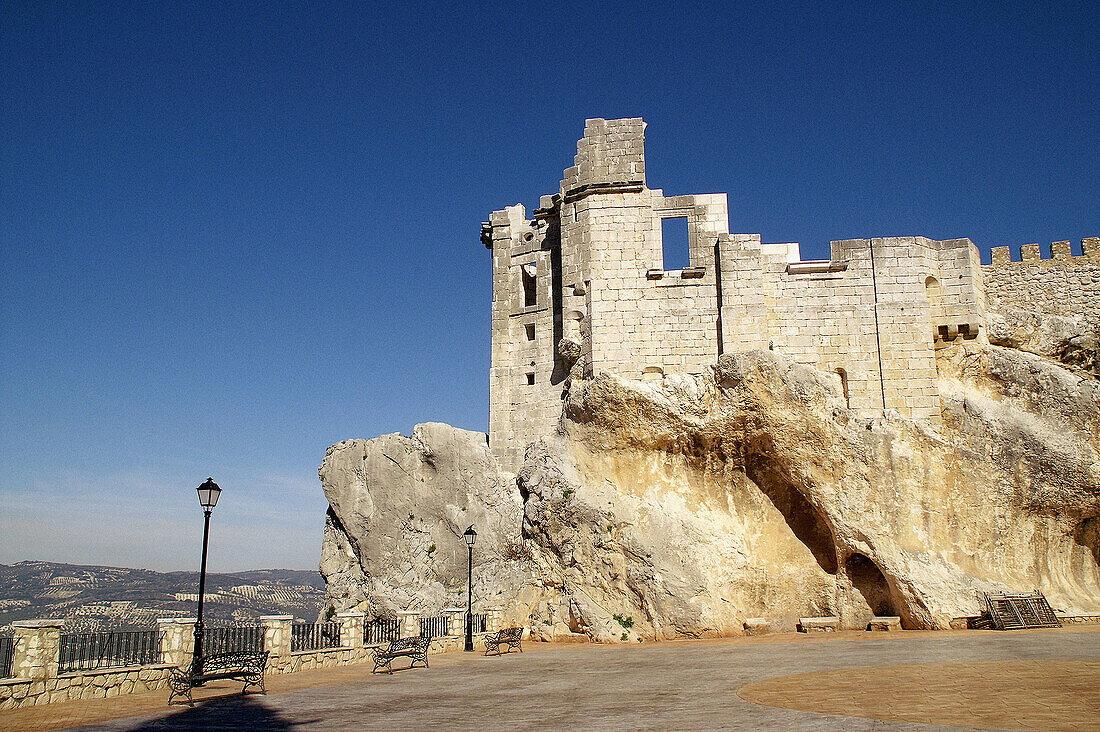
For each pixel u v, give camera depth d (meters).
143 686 21.88
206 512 23.47
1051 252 47.81
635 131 46.47
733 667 24.88
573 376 45.16
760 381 41.06
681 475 42.06
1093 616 37.94
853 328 43.81
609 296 45.00
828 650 28.94
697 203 45.66
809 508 41.41
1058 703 16.64
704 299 44.53
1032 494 40.78
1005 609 36.56
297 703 19.73
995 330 45.69
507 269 49.16
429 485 45.72
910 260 44.31
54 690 19.73
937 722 14.98
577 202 46.62
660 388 42.28
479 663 28.83
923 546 39.25
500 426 47.16
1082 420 41.94
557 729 15.37
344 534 46.66
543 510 41.41
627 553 39.25
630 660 28.45
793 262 44.56
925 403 42.53
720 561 39.47
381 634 32.62
